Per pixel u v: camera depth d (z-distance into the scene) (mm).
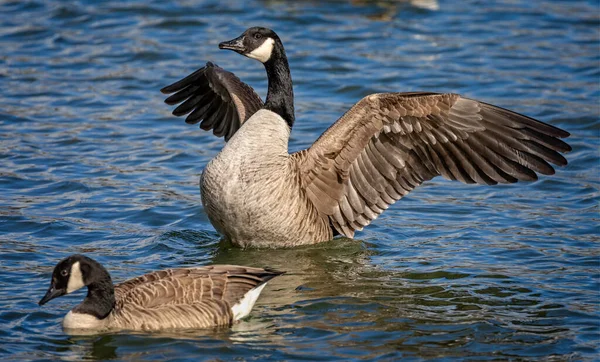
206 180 14250
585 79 24656
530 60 26172
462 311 12336
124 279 13156
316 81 24344
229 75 16484
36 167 18344
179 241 15000
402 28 29172
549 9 31250
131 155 19406
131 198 16969
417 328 11719
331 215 14953
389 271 13906
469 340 11367
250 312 12172
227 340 11227
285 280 13477
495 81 24312
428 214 16781
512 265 14156
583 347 11195
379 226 16109
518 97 23109
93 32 27484
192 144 20297
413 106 13969
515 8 31375
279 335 11430
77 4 29656
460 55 26562
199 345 11047
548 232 15656
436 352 11016
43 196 16859
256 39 14664
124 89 23406
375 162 14594
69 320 11422
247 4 30562
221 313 11672
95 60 25312
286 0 31266
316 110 22344
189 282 11859
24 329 11484
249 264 14070
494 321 11969
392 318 12031
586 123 21453
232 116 16891
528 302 12656
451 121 13977
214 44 26797
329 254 14664
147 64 25156
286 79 14789
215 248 14805
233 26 28375
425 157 14430
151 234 15281
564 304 12562
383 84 24062
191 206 16688
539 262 14258
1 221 15477
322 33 28359
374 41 27812
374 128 14312
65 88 23297
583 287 13211
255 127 14320
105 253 14289
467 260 14398
